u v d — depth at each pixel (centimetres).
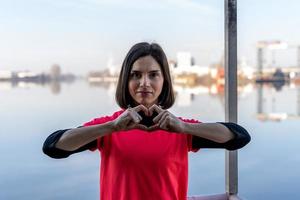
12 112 1245
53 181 531
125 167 101
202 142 108
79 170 570
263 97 1667
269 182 511
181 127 98
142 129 96
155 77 106
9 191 496
